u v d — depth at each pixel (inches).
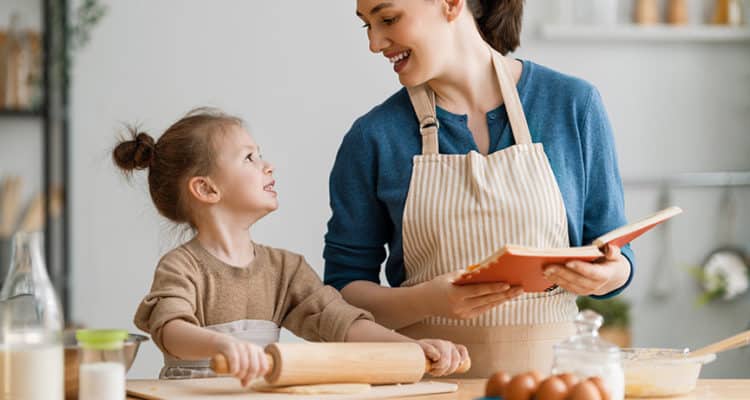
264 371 56.0
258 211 70.7
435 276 71.6
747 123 158.6
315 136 144.9
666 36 154.3
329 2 144.7
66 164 141.5
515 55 153.1
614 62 155.4
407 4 68.2
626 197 156.6
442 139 72.7
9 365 50.5
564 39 153.9
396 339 64.8
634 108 156.1
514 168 70.6
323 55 144.9
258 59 143.9
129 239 143.6
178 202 71.5
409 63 70.5
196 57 143.3
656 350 63.8
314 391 57.0
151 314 64.3
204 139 70.7
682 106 157.3
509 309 70.5
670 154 157.2
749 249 157.5
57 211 141.2
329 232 77.5
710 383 64.1
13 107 139.7
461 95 73.4
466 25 72.4
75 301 142.3
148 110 143.2
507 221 69.7
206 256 69.4
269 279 71.5
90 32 142.0
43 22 140.6
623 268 68.2
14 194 143.4
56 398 51.7
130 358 55.8
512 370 70.6
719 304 157.4
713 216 158.1
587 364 53.6
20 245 52.7
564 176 71.5
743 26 156.2
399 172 72.8
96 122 142.5
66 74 140.7
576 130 72.2
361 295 72.8
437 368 62.3
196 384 60.5
